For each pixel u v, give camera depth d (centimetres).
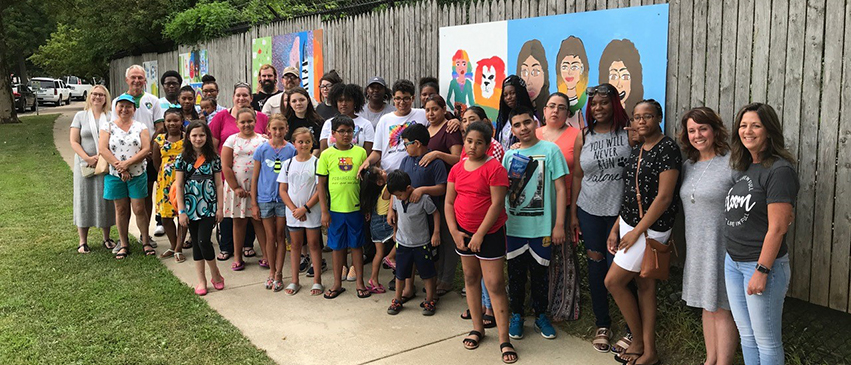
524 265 419
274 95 675
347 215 485
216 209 510
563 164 404
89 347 387
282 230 517
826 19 338
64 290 493
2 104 1989
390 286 525
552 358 386
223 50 1127
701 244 331
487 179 375
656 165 346
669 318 411
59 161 1195
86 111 600
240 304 479
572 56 477
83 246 612
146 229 611
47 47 2711
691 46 405
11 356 372
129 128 591
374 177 472
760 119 291
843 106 335
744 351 314
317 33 822
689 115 330
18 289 493
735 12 380
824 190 347
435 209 455
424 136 457
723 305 331
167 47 1533
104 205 608
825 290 351
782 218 285
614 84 450
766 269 289
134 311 451
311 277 552
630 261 354
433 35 626
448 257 500
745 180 302
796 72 353
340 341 410
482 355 389
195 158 497
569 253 436
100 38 1883
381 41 705
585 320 439
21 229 691
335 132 489
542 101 505
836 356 369
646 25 426
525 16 519
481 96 562
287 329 430
